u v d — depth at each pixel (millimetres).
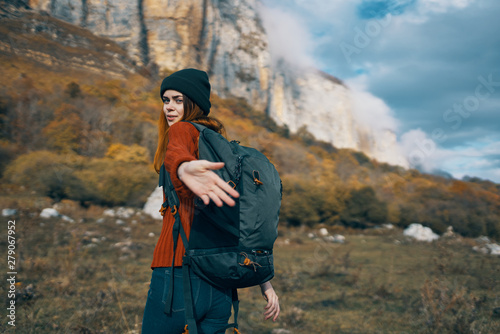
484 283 6055
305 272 7066
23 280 4359
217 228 1056
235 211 1024
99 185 16062
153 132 17766
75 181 15086
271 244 1062
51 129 15594
